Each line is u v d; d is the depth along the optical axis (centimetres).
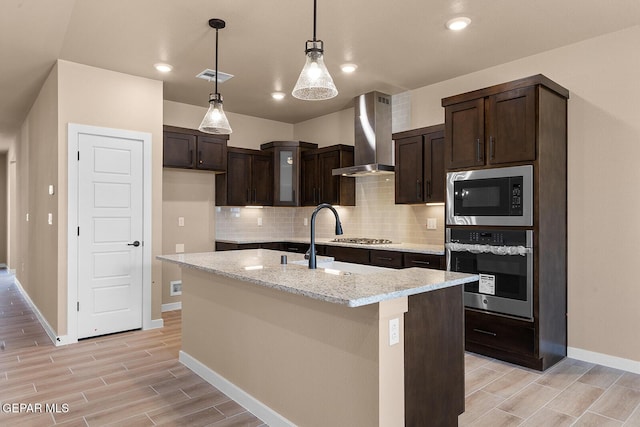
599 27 309
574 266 337
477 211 339
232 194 537
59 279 371
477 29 313
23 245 606
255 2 273
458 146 353
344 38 328
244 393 253
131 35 321
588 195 329
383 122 473
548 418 239
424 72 405
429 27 309
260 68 396
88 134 385
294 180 574
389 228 498
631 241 309
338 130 562
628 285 311
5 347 363
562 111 334
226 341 272
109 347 362
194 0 270
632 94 308
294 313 218
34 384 284
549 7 279
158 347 363
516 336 318
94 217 389
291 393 221
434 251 379
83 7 277
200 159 496
